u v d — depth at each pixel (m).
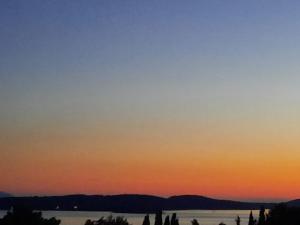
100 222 117.12
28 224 97.25
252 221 110.00
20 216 97.56
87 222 116.44
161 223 95.81
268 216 108.38
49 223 102.44
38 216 100.62
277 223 104.62
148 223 95.19
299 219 103.81
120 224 121.62
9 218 96.69
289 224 103.69
